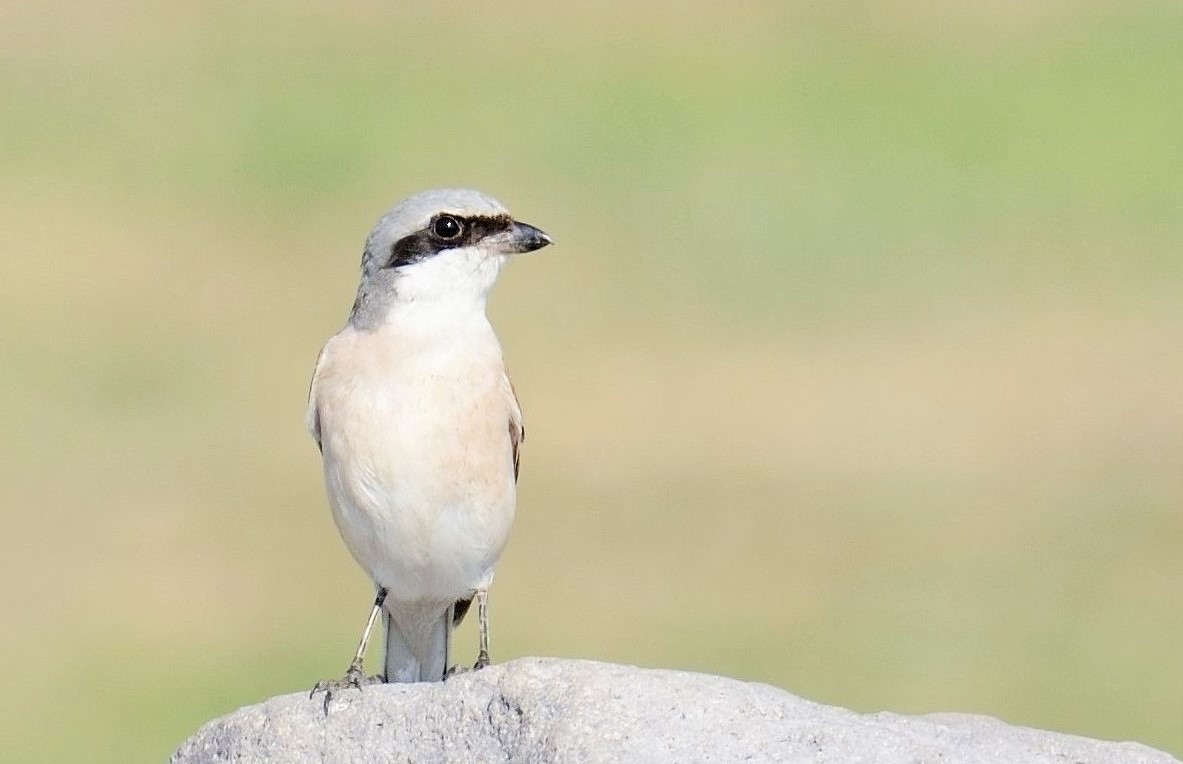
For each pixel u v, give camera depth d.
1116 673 14.46
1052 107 29.44
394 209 8.20
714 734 6.27
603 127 28.81
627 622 14.78
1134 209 25.39
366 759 6.72
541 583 15.48
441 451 7.87
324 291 22.62
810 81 30.94
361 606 15.06
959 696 14.10
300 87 29.98
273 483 17.72
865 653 14.54
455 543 7.98
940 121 28.97
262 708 6.97
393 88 29.98
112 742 13.40
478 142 28.09
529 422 19.02
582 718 6.34
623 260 24.11
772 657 14.40
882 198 26.06
